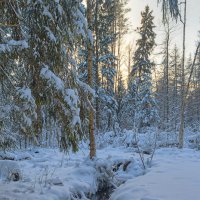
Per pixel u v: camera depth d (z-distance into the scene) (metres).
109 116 27.64
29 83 7.06
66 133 7.55
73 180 9.06
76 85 8.17
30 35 7.02
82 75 20.48
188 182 7.83
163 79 37.69
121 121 31.58
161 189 7.27
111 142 21.69
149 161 12.16
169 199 6.36
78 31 7.78
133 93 31.03
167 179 8.38
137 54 30.95
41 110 7.37
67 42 7.74
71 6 7.52
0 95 6.97
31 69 7.04
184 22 19.06
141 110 28.39
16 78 7.02
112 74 25.89
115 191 8.42
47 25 6.96
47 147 16.61
